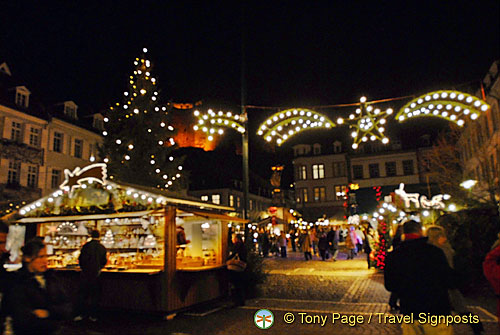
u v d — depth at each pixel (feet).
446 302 11.60
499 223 30.71
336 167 161.48
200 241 31.22
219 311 26.89
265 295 32.40
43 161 88.63
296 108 30.94
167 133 50.98
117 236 31.63
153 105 50.80
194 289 27.04
